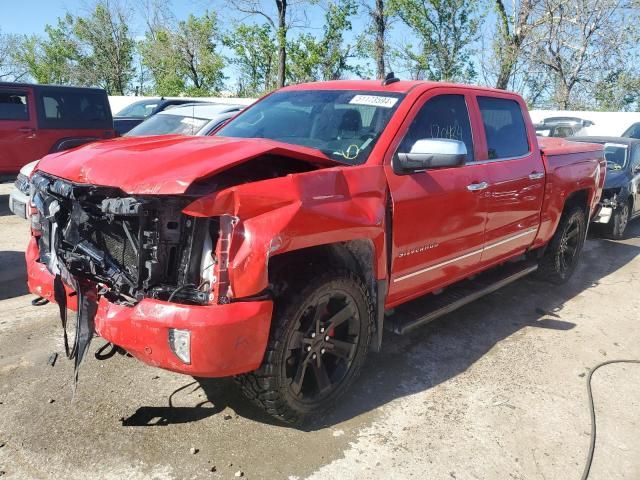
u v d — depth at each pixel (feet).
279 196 9.34
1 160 33.30
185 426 10.82
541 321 17.44
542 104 93.86
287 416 10.47
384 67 88.69
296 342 10.16
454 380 13.29
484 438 11.05
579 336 16.39
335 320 10.80
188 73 123.85
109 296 9.75
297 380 10.39
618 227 30.63
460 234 13.87
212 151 9.87
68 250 10.68
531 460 10.48
